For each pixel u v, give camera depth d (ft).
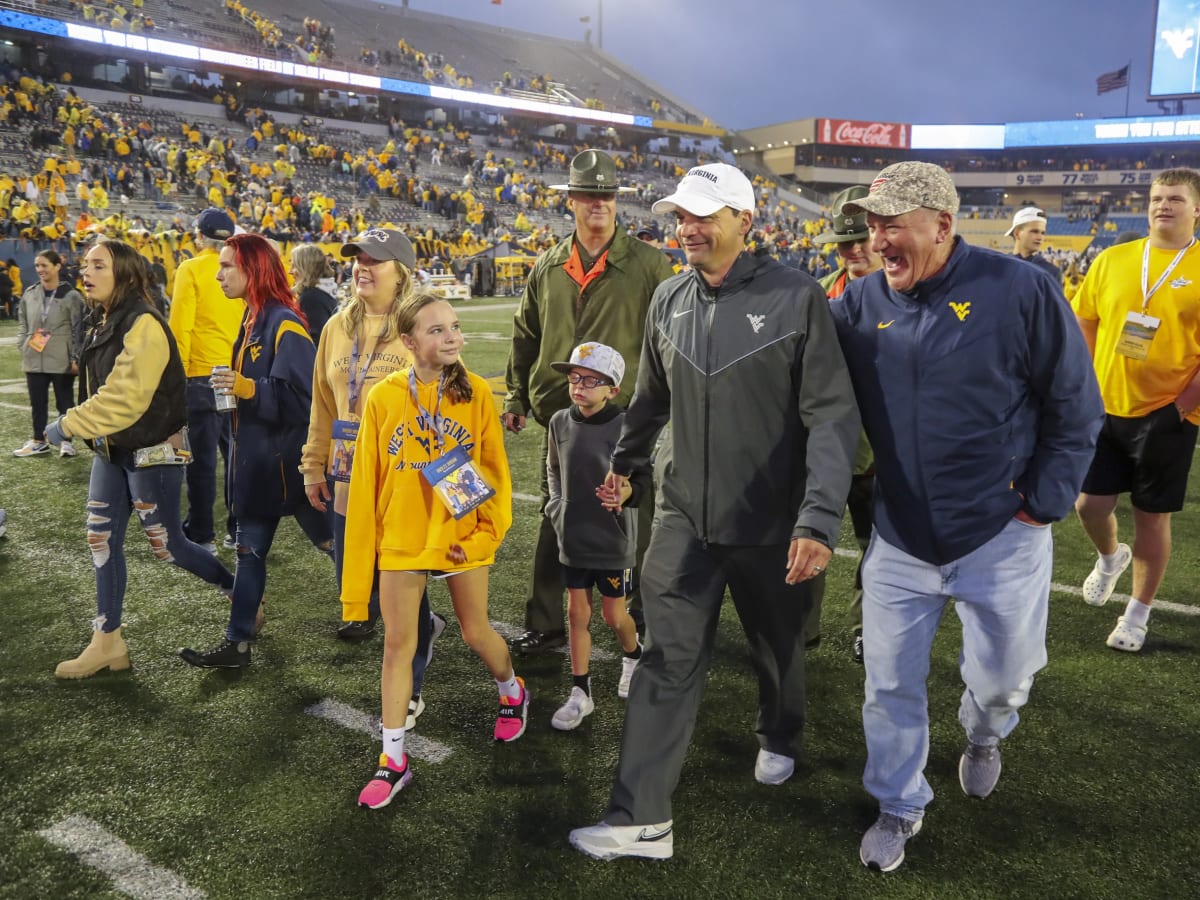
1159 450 11.75
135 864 8.04
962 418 7.54
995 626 7.91
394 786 8.97
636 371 12.03
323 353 10.88
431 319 8.74
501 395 32.89
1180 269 11.37
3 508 19.48
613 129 161.89
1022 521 7.75
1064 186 187.93
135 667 12.07
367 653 12.57
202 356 15.49
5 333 51.49
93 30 95.40
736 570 8.50
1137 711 10.69
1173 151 181.78
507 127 147.02
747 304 8.05
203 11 121.29
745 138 201.87
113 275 10.98
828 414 7.78
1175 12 164.55
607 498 9.66
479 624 9.63
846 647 12.70
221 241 15.55
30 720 10.62
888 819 8.14
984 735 8.76
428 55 146.92
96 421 10.79
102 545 11.53
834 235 12.03
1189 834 8.38
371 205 99.91
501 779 9.41
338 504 10.59
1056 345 7.31
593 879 7.82
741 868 7.95
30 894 7.66
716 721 10.61
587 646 10.69
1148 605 12.34
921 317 7.63
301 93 123.03
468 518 9.27
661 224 131.34
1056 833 8.43
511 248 100.78
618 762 8.89
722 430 8.18
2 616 13.78
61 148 83.30
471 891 7.67
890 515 8.05
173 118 105.09
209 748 10.03
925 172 7.29
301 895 7.64
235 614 11.82
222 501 20.29
